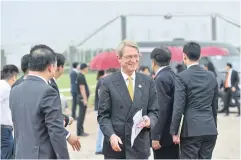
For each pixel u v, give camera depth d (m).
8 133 5.78
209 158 4.96
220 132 10.62
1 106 5.70
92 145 9.16
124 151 4.24
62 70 4.96
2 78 6.03
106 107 4.24
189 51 4.89
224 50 15.23
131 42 4.24
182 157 4.95
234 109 16.16
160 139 5.27
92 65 11.66
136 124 4.17
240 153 8.16
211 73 4.95
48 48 3.84
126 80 4.27
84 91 10.27
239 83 15.08
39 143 3.58
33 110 3.59
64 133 3.59
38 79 3.71
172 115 4.93
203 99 4.81
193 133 4.77
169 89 5.14
